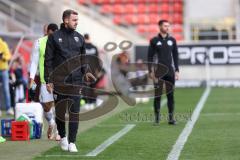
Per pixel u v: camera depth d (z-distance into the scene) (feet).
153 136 117.91
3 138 117.08
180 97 211.00
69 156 95.04
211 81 263.70
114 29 304.09
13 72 176.76
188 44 263.49
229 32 308.60
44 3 277.64
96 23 302.86
